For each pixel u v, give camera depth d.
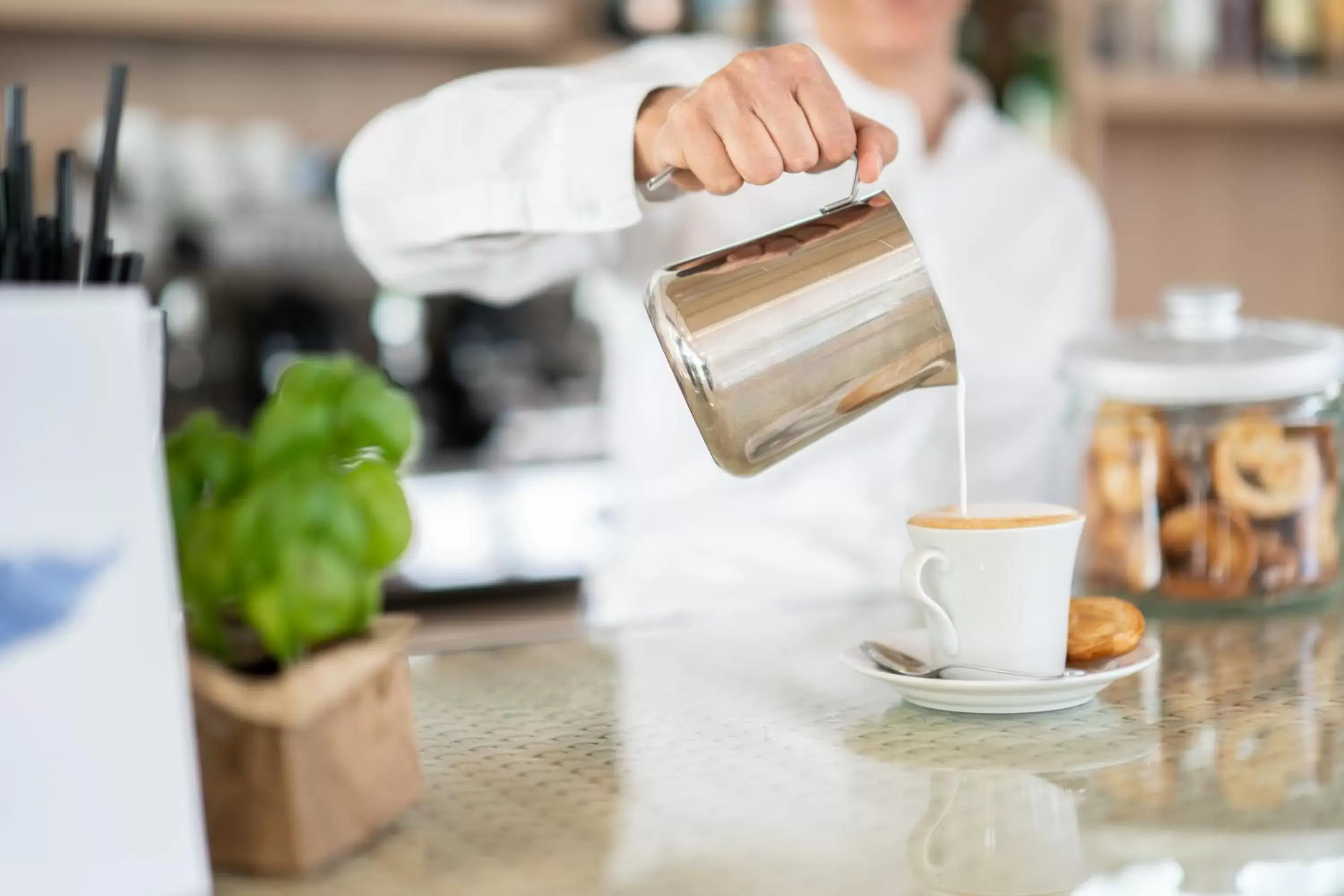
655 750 0.65
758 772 0.61
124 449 0.44
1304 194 2.69
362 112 2.39
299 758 0.50
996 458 1.56
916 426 1.48
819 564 1.44
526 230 0.93
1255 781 0.57
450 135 0.97
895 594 1.05
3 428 0.43
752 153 0.71
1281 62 2.38
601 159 0.87
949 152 1.62
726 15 2.07
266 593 0.49
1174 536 0.92
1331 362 0.92
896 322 0.70
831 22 1.57
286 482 0.50
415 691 0.78
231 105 2.32
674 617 0.99
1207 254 2.64
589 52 2.23
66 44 2.22
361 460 0.57
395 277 1.12
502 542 2.11
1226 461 0.90
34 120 2.22
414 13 2.19
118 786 0.44
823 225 0.71
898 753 0.63
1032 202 1.65
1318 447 0.91
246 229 2.15
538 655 0.87
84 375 0.44
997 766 0.61
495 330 2.36
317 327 2.27
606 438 2.24
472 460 2.18
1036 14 2.19
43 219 0.52
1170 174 2.59
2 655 0.43
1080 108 2.20
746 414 0.69
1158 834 0.52
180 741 0.45
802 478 1.46
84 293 0.44
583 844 0.52
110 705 0.44
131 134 2.10
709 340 0.68
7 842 0.43
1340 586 0.95
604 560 2.03
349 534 0.51
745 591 1.44
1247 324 1.01
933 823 0.54
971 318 1.59
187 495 0.53
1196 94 2.30
